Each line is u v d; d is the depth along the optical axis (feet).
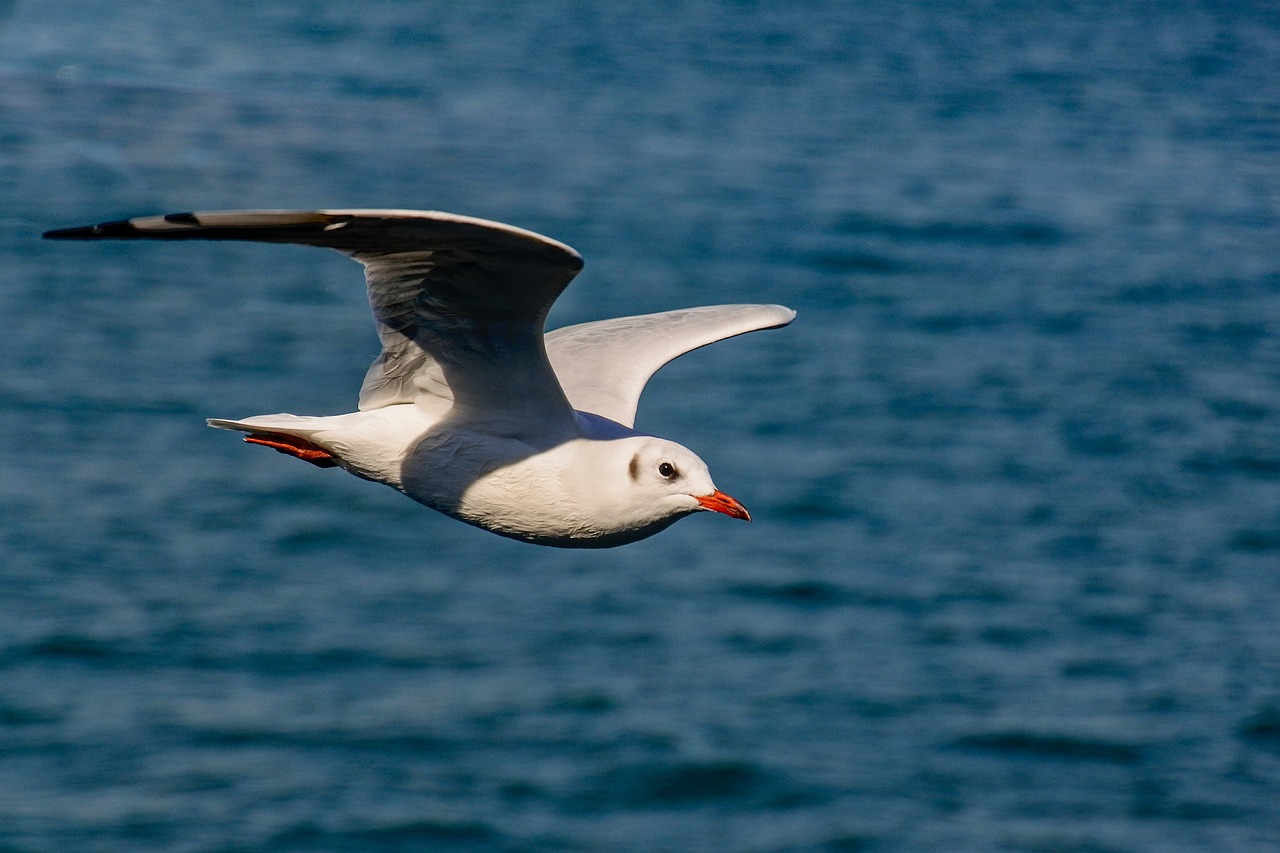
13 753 50.83
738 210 129.49
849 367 93.40
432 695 55.26
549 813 48.80
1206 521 73.10
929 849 47.29
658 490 23.52
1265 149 167.73
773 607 62.80
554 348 28.81
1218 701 56.03
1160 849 47.67
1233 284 114.73
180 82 152.66
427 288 22.03
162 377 85.46
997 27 280.31
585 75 194.49
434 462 23.63
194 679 55.93
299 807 48.42
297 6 227.20
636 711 54.39
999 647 60.08
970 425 85.10
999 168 152.87
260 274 105.19
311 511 70.28
